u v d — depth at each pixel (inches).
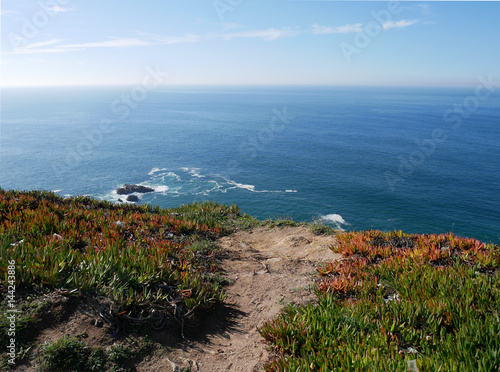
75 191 2444.6
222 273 360.5
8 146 4288.9
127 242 384.8
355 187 2623.0
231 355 226.8
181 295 271.4
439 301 259.8
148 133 5674.2
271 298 310.7
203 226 513.7
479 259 360.2
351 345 209.9
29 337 196.1
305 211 2089.1
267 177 2942.9
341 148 4392.2
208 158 3759.8
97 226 425.4
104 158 3683.6
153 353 213.5
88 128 6151.6
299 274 370.9
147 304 249.8
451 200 2319.1
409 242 446.9
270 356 221.8
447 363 185.0
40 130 5802.2
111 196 2311.8
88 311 227.1
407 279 311.9
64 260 272.2
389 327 236.1
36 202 482.6
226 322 271.9
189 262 355.6
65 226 380.2
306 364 191.3
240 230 596.1
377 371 176.6
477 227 1875.0
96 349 201.6
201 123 7086.6
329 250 466.6
